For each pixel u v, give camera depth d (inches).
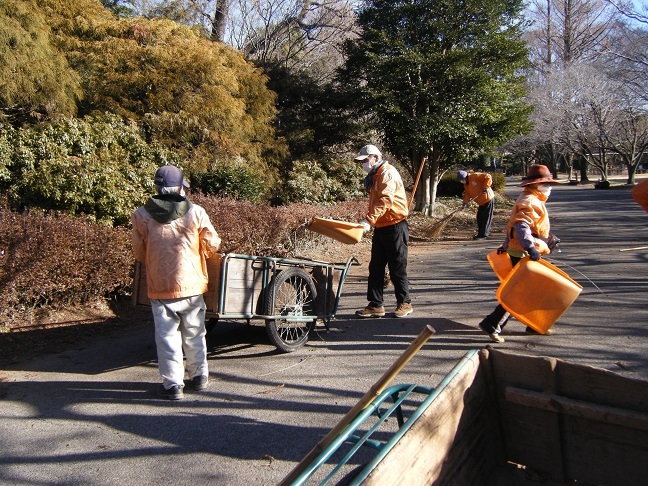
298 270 222.8
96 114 454.6
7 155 327.3
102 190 332.8
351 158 788.0
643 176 2261.3
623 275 339.6
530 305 207.6
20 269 235.0
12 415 166.4
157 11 804.0
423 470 92.1
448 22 690.2
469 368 110.5
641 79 1307.8
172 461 140.7
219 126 537.3
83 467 138.0
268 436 153.4
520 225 212.4
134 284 212.2
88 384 191.5
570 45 1684.3
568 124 1561.3
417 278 372.5
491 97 694.5
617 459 106.8
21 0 414.3
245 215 361.4
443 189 1092.5
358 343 232.2
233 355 222.2
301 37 980.6
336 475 131.8
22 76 383.2
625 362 196.7
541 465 116.0
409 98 677.3
